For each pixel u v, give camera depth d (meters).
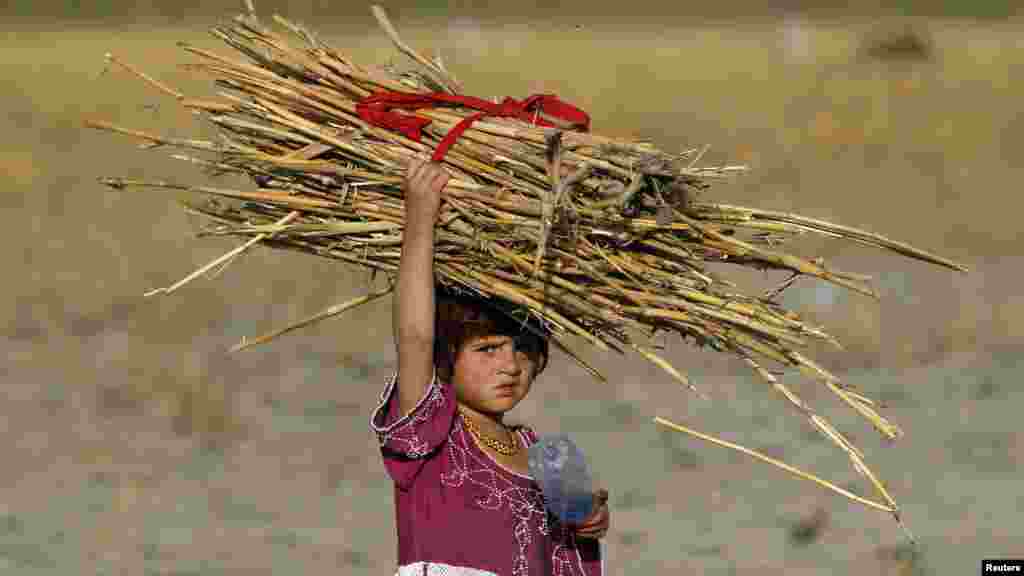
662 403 18.39
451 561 7.05
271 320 22.48
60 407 18.05
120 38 70.94
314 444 16.84
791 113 46.47
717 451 16.53
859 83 54.81
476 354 7.25
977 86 54.38
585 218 7.05
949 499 14.91
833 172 36.41
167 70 52.44
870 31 65.06
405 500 7.16
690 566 13.09
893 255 27.36
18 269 26.03
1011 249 28.20
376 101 7.33
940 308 23.11
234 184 31.25
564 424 17.47
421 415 7.02
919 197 33.59
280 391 18.84
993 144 41.34
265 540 13.78
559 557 7.34
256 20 7.68
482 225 7.05
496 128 7.19
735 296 7.34
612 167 7.06
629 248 7.26
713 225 7.38
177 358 20.23
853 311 22.27
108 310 23.08
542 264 7.10
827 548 13.54
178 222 30.66
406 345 6.96
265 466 16.05
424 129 7.27
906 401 18.42
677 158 7.20
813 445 16.80
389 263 7.34
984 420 17.59
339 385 19.20
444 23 83.38
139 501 14.85
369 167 7.24
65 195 33.75
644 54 65.06
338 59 7.56
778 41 74.75
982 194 34.06
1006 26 95.06
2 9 94.31
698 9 102.94
